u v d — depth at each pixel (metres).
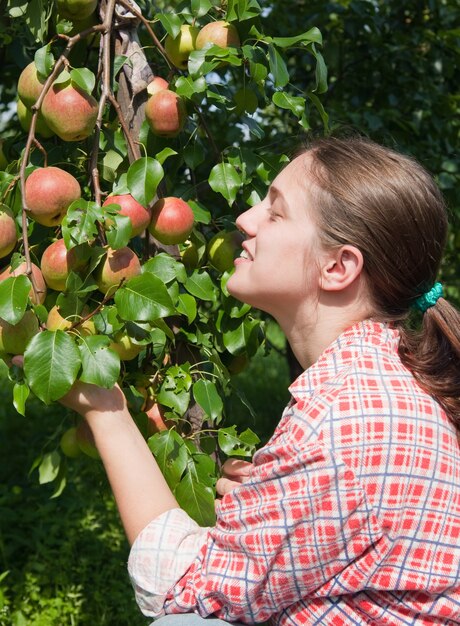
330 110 3.64
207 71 1.66
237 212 1.96
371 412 1.23
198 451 1.76
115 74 1.74
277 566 1.21
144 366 1.79
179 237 1.69
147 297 1.45
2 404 5.68
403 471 1.22
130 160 1.72
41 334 1.37
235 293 1.47
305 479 1.20
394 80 3.95
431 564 1.24
